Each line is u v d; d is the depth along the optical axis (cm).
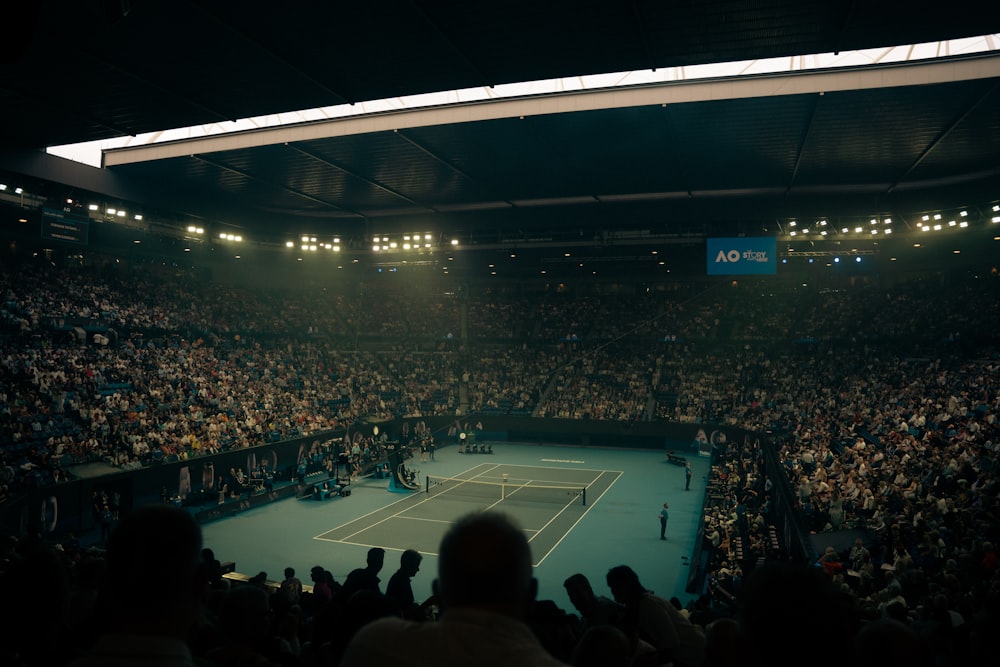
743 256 4894
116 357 4488
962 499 2402
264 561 2881
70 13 2272
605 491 4419
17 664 299
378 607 477
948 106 3188
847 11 2234
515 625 212
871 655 263
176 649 208
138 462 3675
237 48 2541
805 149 3934
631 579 603
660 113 3353
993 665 376
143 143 4175
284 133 3816
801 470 3412
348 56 2628
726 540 2755
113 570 208
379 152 4078
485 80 2848
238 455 4219
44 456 3291
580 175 4578
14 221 4531
